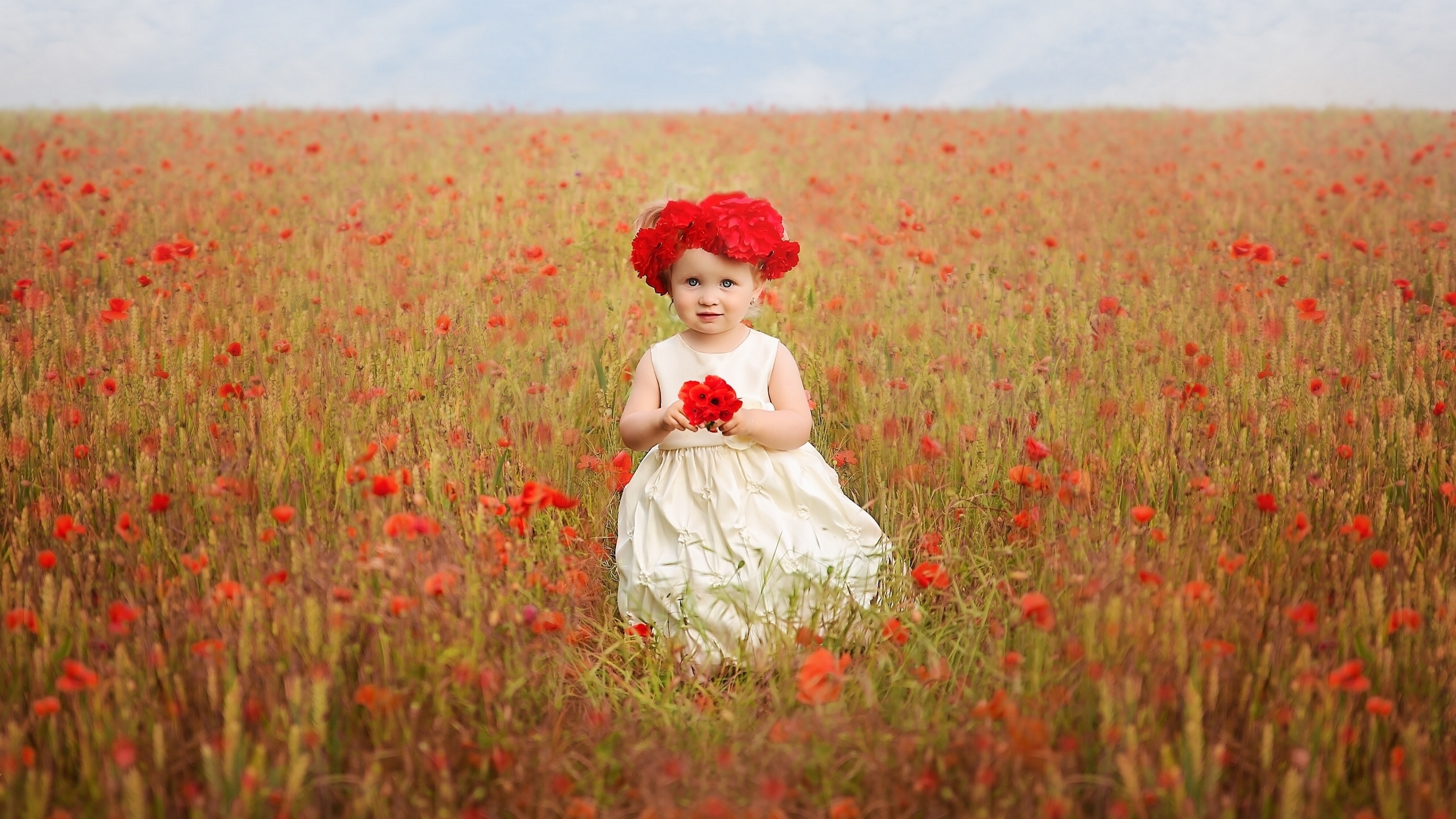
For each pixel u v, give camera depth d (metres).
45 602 2.06
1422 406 3.35
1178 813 1.61
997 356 4.14
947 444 3.32
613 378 3.81
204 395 3.35
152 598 2.33
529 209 7.04
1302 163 10.01
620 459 2.88
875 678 2.36
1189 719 1.77
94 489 2.82
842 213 7.58
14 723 1.84
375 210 7.04
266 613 2.16
